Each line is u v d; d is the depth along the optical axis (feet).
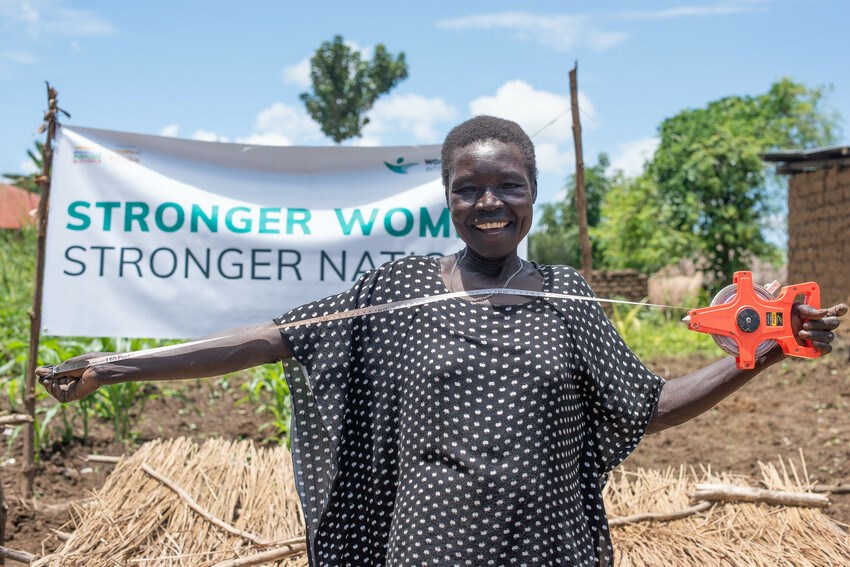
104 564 10.89
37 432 16.72
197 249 15.62
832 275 38.86
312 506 6.81
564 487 6.31
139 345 19.47
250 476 12.94
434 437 6.18
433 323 6.47
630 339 39.29
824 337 6.62
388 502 6.68
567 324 6.59
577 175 16.60
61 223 15.43
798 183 41.81
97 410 19.51
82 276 15.44
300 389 7.02
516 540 6.04
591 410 6.91
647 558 11.18
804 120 80.43
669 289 63.21
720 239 63.72
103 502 12.28
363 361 6.77
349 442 6.79
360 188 15.80
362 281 7.02
